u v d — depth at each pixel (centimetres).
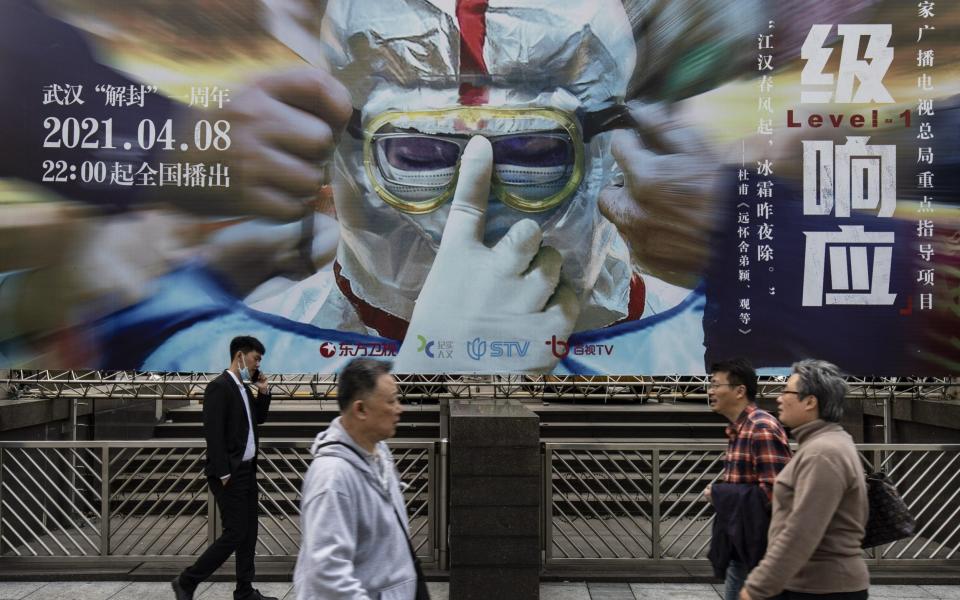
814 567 309
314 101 652
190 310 649
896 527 339
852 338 648
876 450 636
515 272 652
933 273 647
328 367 651
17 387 749
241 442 547
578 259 653
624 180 651
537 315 650
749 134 648
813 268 649
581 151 650
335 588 249
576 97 651
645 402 1040
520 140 652
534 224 652
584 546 707
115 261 648
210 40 651
